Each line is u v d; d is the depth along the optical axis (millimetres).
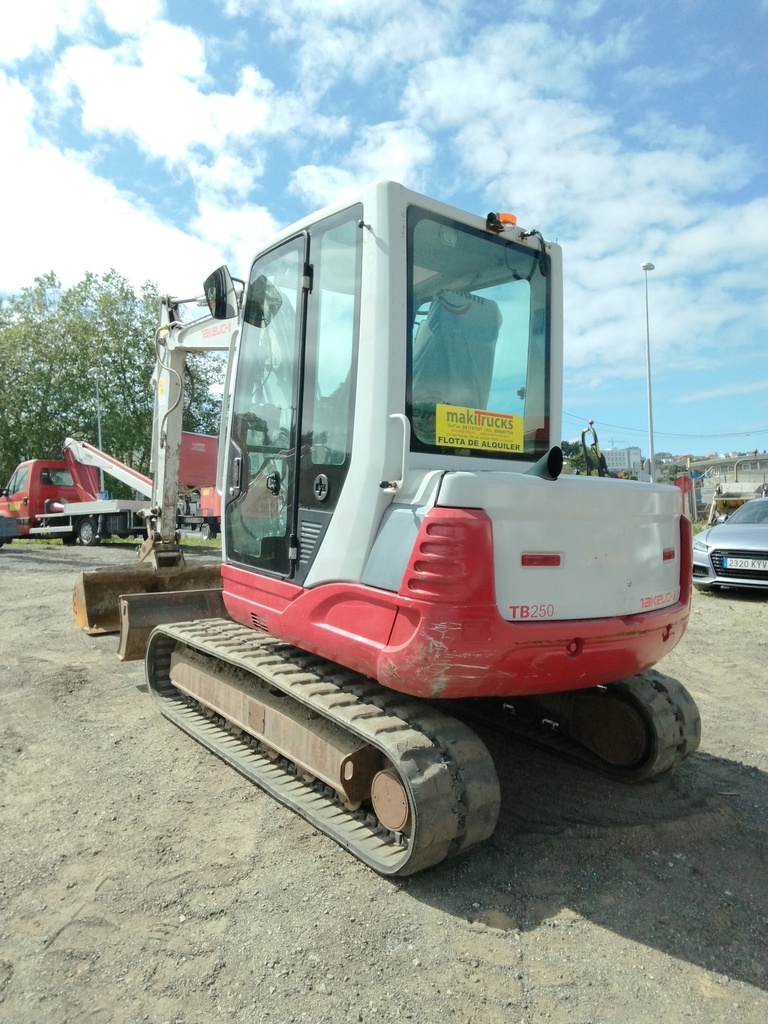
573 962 2377
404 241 2928
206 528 17828
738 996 2234
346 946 2428
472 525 2541
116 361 39375
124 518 16484
